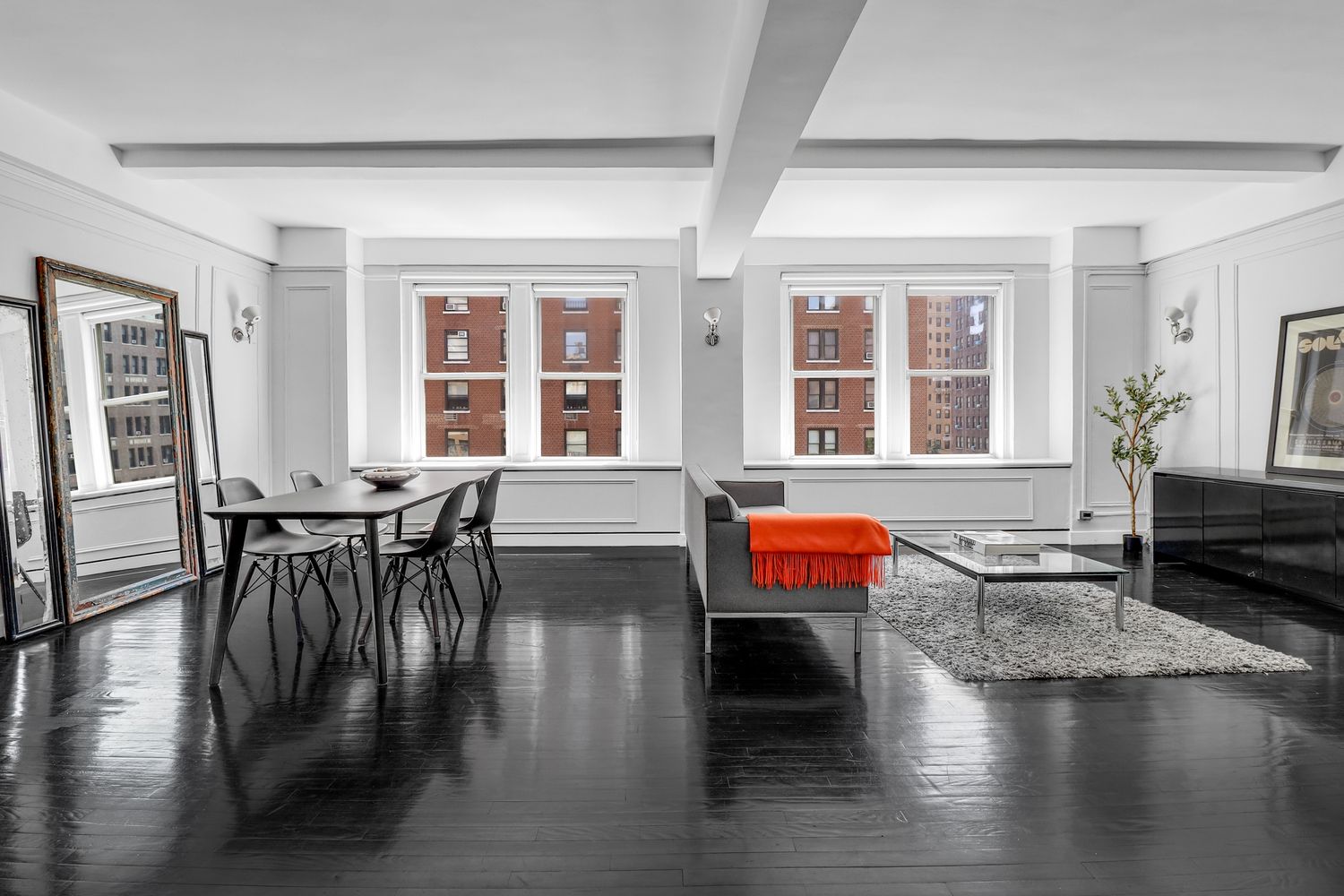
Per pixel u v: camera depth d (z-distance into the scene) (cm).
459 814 221
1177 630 398
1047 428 715
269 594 494
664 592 503
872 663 355
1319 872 192
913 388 730
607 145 452
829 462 707
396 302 702
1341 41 331
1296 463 514
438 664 356
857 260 706
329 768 250
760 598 367
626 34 321
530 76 361
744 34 282
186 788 237
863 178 475
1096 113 408
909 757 257
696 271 662
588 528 692
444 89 376
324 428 662
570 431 730
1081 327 673
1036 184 545
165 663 357
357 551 606
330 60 345
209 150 459
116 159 456
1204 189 559
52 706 304
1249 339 561
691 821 217
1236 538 507
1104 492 680
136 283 483
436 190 552
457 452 723
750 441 717
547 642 392
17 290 401
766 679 335
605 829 213
